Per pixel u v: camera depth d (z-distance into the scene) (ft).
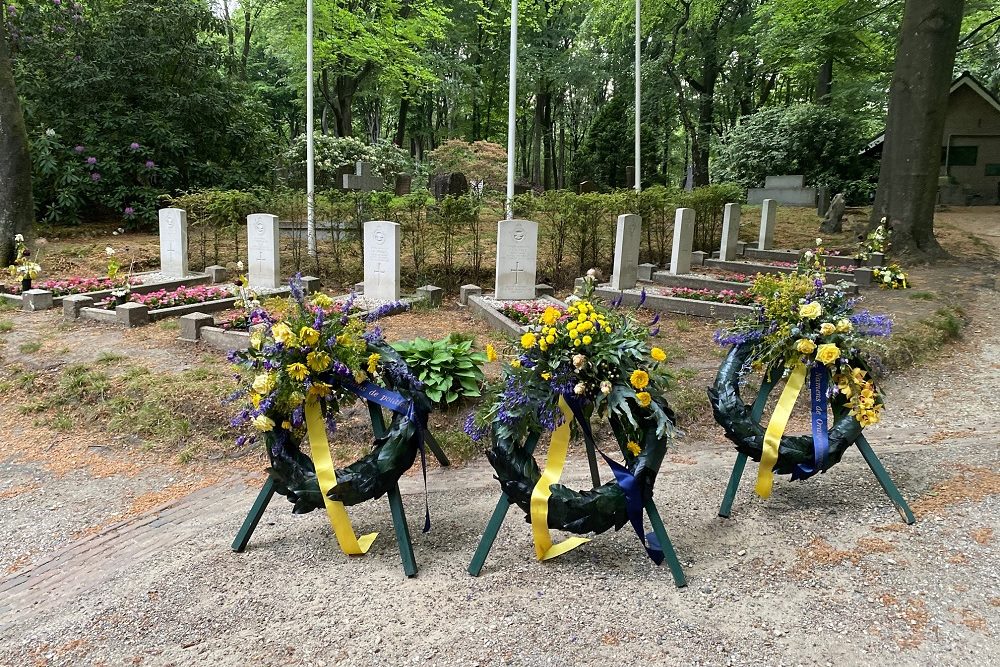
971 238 44.86
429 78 70.69
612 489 10.33
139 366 20.15
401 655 8.77
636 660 8.55
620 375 10.49
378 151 65.67
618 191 43.83
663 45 89.25
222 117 53.01
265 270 32.37
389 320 26.81
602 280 35.91
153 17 49.14
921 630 9.07
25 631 9.62
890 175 38.73
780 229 50.80
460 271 35.29
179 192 48.03
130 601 10.23
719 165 81.97
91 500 14.05
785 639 8.94
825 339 12.23
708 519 12.53
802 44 64.44
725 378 12.69
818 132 70.69
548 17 97.96
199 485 14.76
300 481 11.30
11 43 47.19
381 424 11.53
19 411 18.40
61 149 44.75
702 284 33.96
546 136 121.60
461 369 17.28
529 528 12.38
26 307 27.71
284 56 79.51
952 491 13.32
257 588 10.48
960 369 21.81
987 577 10.28
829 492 13.53
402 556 10.84
